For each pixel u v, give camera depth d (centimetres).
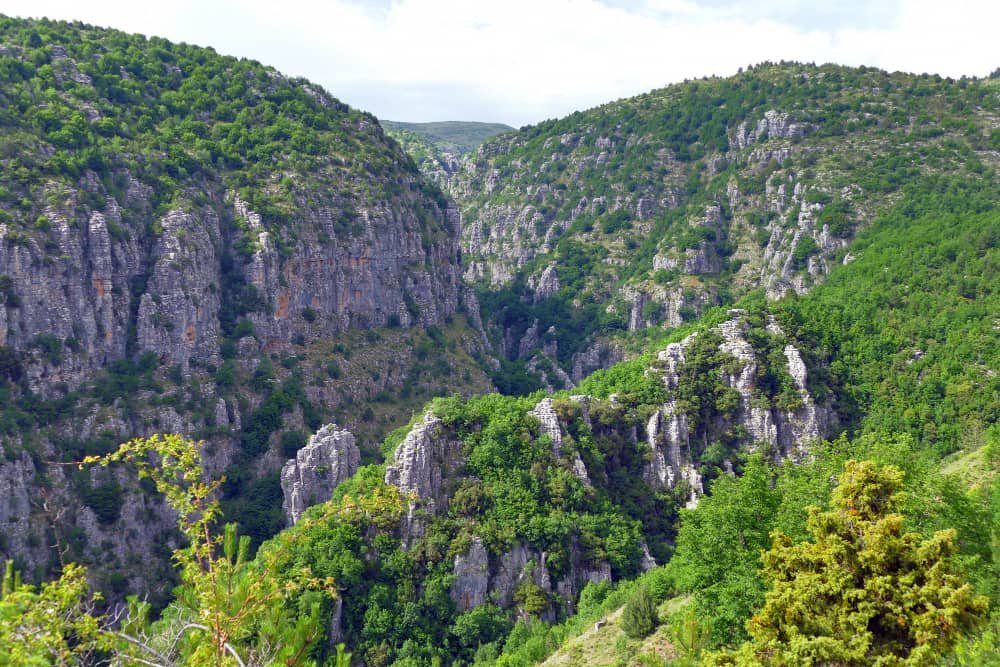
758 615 3944
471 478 10531
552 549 9825
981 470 8675
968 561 4606
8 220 12350
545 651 7838
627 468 11944
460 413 11025
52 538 10706
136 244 14250
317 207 17588
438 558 9506
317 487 12456
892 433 12175
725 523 5803
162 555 11694
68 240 12925
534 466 10494
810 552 3922
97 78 16662
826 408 12775
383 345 18125
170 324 14125
